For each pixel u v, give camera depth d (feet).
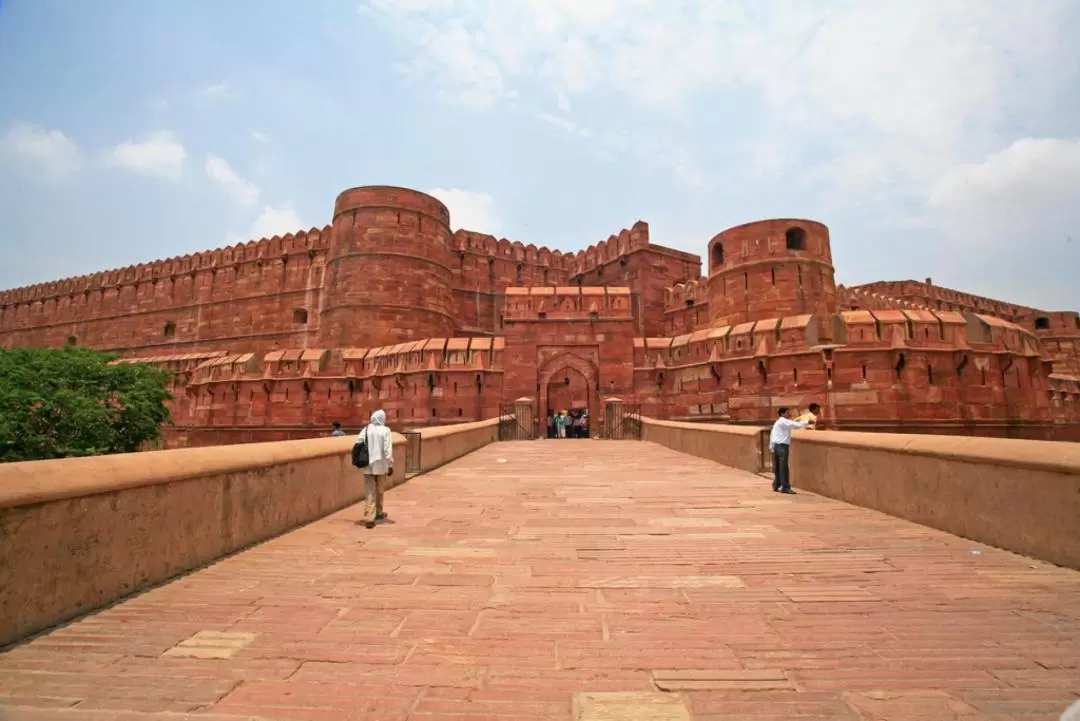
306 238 139.95
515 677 9.86
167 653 10.85
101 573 13.39
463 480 35.91
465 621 12.40
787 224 93.81
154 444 88.22
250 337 141.28
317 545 19.26
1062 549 15.89
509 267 147.84
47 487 12.01
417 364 93.76
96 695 9.24
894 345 69.92
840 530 20.99
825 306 92.53
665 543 19.19
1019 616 12.42
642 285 131.34
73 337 168.35
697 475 37.81
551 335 92.84
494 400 91.91
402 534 20.84
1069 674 9.80
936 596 13.71
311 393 102.63
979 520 18.94
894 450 23.53
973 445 19.29
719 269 100.53
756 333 78.84
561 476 37.63
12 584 11.30
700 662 10.37
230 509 18.25
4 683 9.64
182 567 15.97
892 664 10.22
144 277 162.91
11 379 66.28
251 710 8.82
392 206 116.16
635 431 81.56
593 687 9.50
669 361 92.27
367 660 10.55
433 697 9.22
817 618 12.41
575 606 13.28
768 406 76.23
